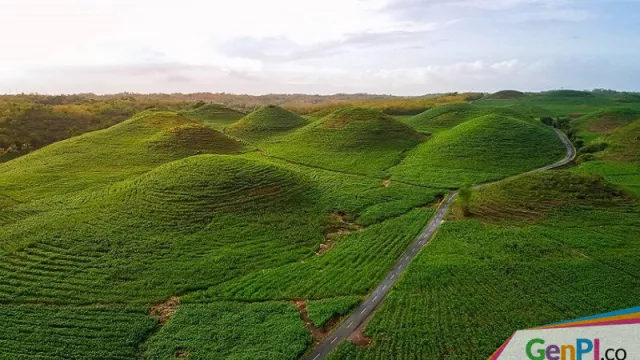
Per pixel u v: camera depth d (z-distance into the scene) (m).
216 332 38.25
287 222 61.12
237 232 57.31
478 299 41.47
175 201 63.22
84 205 63.81
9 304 41.75
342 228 61.22
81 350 35.88
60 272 46.84
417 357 34.44
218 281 46.56
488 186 72.62
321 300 42.94
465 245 52.69
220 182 68.38
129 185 70.12
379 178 83.56
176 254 51.25
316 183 78.44
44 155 93.88
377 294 43.81
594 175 69.50
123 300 42.81
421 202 69.75
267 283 46.03
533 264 47.38
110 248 51.75
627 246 51.22
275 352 35.59
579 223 57.75
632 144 93.06
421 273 46.22
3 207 64.31
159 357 35.28
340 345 36.25
